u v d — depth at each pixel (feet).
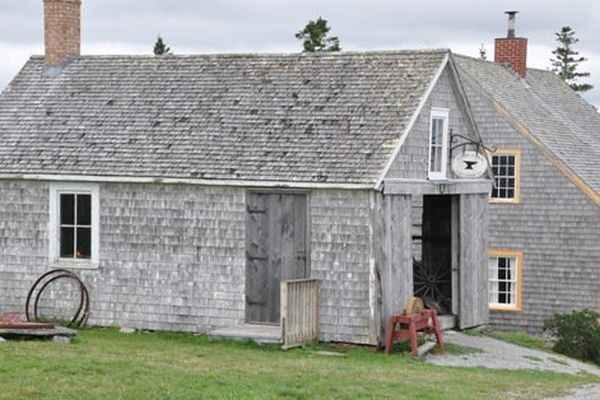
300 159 82.17
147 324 85.81
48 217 88.43
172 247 85.20
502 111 121.60
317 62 90.12
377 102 84.89
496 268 121.80
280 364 69.41
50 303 88.48
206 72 92.99
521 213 120.47
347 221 79.87
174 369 63.77
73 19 98.99
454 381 68.18
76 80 96.32
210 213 84.07
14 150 90.58
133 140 88.58
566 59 268.62
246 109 88.12
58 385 56.75
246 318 83.20
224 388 58.80
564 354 92.32
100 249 87.20
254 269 83.05
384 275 79.97
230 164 83.76
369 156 80.59
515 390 66.44
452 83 90.38
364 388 62.13
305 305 79.20
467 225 93.09
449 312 93.86
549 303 119.03
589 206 117.08
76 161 88.02
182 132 87.97
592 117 145.59
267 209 82.53
